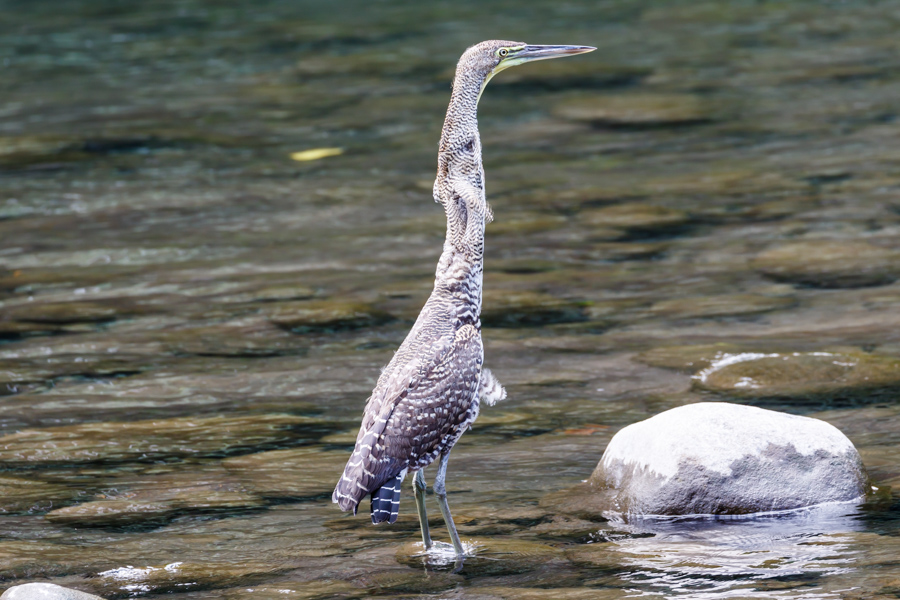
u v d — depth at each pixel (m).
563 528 8.65
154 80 30.27
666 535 8.46
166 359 13.04
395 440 7.79
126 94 28.78
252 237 18.02
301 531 8.77
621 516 8.85
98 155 23.36
